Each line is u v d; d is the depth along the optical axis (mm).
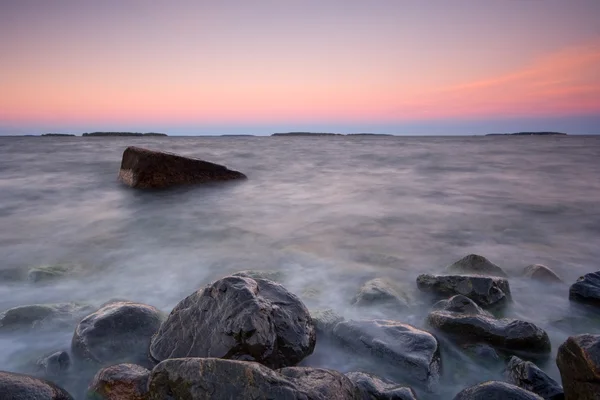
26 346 4957
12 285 6949
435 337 4781
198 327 4254
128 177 15875
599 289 5941
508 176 20672
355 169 24047
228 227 10906
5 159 26016
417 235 10156
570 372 3537
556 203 13820
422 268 7875
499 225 11078
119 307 5000
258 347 3996
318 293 6609
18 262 8125
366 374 4012
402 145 55656
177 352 4164
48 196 14570
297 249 9031
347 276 7410
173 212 12531
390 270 7742
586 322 5668
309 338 4480
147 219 11664
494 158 30469
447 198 14977
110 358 4414
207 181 16531
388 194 15844
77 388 4172
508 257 8461
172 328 4426
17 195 14688
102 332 4613
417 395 4039
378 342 4555
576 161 27969
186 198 14469
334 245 9344
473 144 59281
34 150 35375
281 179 19688
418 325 5414
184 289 6855
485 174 21594
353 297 6355
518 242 9562
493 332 4734
